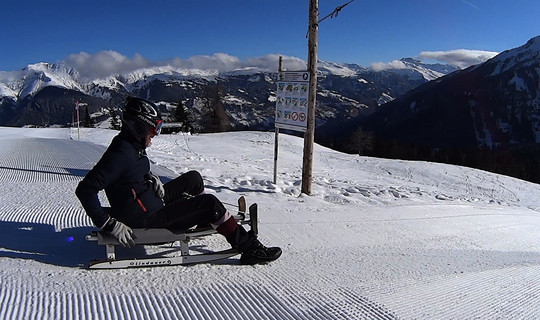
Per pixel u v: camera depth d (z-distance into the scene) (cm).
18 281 335
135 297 318
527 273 437
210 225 402
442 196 1157
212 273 379
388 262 456
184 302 313
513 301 346
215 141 2698
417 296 343
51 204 602
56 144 1677
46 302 301
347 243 542
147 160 381
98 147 1580
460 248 593
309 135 896
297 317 294
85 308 294
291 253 468
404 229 657
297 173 1409
